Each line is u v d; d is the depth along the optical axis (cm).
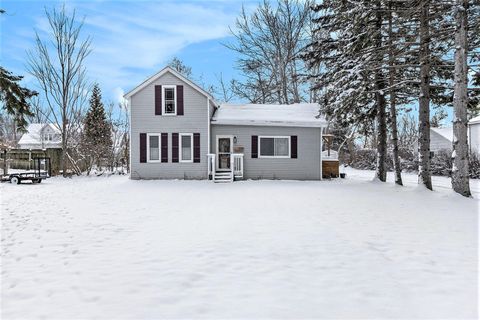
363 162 3441
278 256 496
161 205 977
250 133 1875
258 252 514
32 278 417
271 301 349
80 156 2528
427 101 1228
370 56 1317
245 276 418
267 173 1880
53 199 1117
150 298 357
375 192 1248
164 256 497
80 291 377
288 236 610
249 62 2856
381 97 1608
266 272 432
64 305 343
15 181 1834
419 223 718
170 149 1817
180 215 821
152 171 1817
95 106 3803
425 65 1209
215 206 955
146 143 1814
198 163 1820
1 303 350
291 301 349
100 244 565
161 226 699
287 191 1299
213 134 1864
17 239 602
